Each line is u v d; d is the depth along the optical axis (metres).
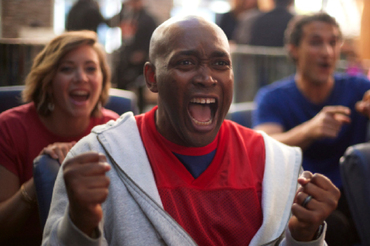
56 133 2.09
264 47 4.34
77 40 2.07
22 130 2.02
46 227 1.22
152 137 1.36
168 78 1.26
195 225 1.25
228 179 1.33
